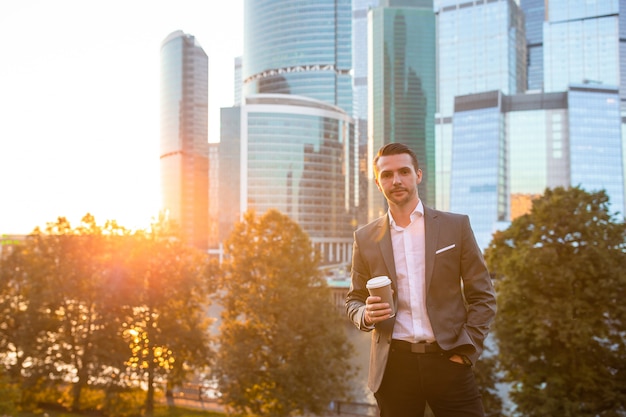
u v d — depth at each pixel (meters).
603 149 169.00
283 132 187.25
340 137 197.62
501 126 173.38
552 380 17.91
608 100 171.25
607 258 17.83
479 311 3.14
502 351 18.94
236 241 26.52
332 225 191.62
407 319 3.22
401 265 3.27
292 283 25.38
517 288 18.33
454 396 3.15
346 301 3.47
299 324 24.03
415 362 3.18
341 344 25.72
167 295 28.56
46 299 27.80
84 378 28.58
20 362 28.48
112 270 28.17
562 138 173.50
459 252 3.21
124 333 28.62
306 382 24.02
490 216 167.12
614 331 18.67
